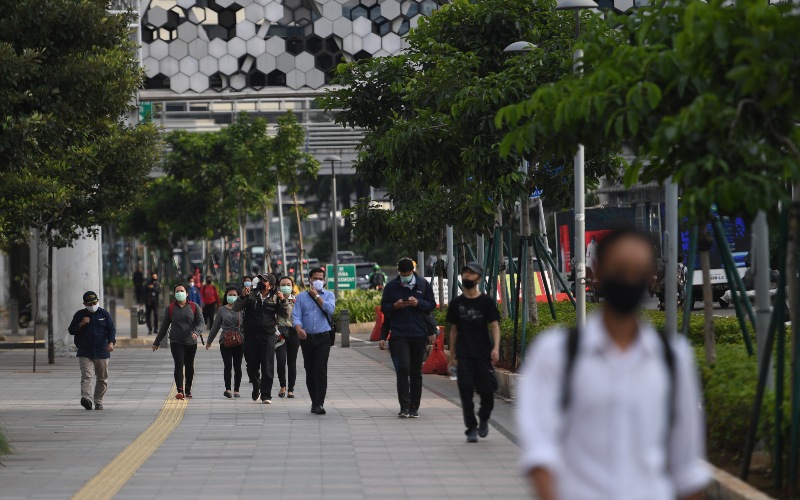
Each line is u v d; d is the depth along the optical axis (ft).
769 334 77.41
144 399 173.37
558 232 391.24
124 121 244.42
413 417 137.80
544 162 90.12
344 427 130.21
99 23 136.46
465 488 88.17
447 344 229.86
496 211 198.90
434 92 175.42
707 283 99.60
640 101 74.79
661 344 37.19
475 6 186.91
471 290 114.11
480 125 161.99
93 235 246.68
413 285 136.56
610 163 188.75
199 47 383.86
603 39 93.45
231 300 172.96
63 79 132.05
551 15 185.06
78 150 216.33
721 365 94.89
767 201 68.28
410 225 232.94
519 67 162.71
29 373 227.81
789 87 66.28
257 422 138.21
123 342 311.68
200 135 437.58
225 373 172.24
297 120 449.06
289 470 98.58
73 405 165.58
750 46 65.36
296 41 387.55
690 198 69.56
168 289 500.33
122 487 90.48
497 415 138.21
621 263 36.50
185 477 95.40
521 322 164.66
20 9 130.62
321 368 145.18
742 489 71.46
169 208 492.13
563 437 36.70
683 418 37.22
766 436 79.97
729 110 70.38
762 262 92.02
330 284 396.98
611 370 36.37
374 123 209.05
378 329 312.50
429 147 172.24
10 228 221.25
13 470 100.94
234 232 490.90
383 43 387.55
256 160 413.59
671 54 76.84
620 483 36.14
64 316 274.36
